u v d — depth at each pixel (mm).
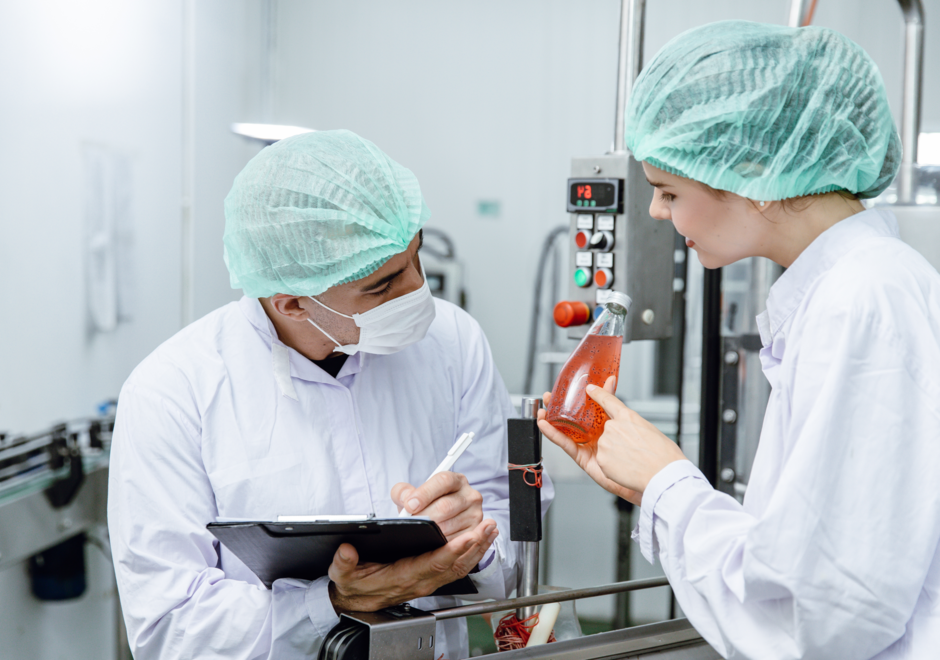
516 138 3969
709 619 762
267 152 1059
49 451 1997
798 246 855
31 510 1876
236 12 3666
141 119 2885
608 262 1565
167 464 1037
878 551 682
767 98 800
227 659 972
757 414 1620
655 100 856
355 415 1121
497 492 1240
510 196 3996
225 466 1054
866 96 818
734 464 1674
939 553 728
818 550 687
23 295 2223
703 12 3648
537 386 4000
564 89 3912
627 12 1529
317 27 4012
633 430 849
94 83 2570
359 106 4035
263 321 1111
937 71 3562
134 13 2805
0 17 2117
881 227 820
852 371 703
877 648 701
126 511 1020
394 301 1039
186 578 997
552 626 1067
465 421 1251
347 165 1022
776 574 690
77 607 2389
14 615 2143
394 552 921
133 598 1005
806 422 711
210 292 3518
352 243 1000
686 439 2795
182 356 1097
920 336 711
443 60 3980
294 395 1084
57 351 2391
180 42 3158
